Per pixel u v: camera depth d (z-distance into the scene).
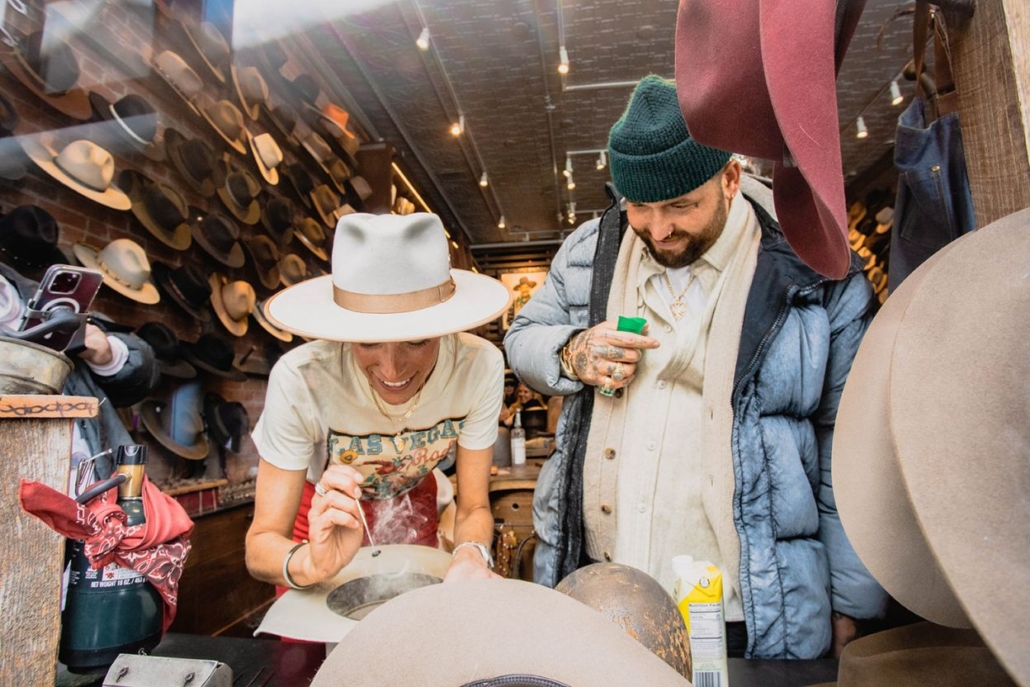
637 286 1.26
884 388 0.46
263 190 3.57
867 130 4.97
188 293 2.80
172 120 2.84
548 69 3.98
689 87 0.70
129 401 1.88
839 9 0.59
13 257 1.87
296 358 1.09
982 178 0.67
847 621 1.13
